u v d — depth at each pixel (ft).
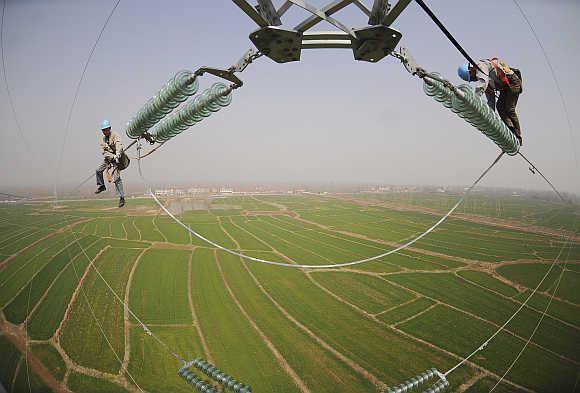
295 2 9.93
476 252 157.07
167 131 18.26
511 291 105.09
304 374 57.93
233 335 70.69
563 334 71.77
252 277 114.93
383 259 146.10
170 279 105.19
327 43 12.50
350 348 68.28
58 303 69.82
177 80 14.64
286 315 84.38
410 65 13.24
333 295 101.45
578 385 53.67
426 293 104.88
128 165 22.48
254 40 11.68
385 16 10.87
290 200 442.91
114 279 96.84
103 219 211.00
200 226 216.54
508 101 17.01
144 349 58.44
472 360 62.95
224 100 15.12
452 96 13.92
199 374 50.34
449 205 366.84
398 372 59.52
